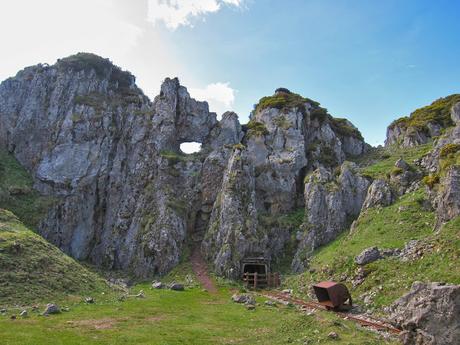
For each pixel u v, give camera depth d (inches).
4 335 1029.2
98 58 4180.6
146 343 1047.0
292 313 1488.7
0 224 2064.5
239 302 1849.2
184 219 3193.9
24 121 3690.9
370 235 2087.8
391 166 3019.2
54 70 3946.9
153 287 2305.6
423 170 2544.3
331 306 1485.0
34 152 3587.6
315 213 2829.7
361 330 1154.7
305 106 3917.3
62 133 3582.7
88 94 3897.6
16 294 1477.6
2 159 3506.4
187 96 4119.1
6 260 1635.1
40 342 994.1
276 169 3430.1
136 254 3083.2
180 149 4040.4
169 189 3373.5
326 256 2281.0
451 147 2144.4
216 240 2896.2
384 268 1658.5
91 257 3361.2
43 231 3110.2
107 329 1182.3
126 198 3518.7
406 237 1878.7
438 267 1429.6
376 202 2402.8
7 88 3858.3
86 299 1609.3
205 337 1149.1
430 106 3882.9
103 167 3597.4
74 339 1045.8
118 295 1843.0
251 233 2807.6
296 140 3602.4
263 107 4020.7
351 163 3102.9
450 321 890.7
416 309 962.7
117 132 3777.1
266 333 1198.9
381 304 1428.4
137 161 3646.7
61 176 3422.7
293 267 2652.6
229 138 3902.6
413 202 2159.2
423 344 911.7
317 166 3531.0
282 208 3316.9
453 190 1733.5
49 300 1519.4
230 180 3093.0
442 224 1727.4
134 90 4269.2
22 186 3282.5
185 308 1642.5
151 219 3179.1
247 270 2731.3
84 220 3398.1
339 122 4362.7
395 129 4037.9
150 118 3831.2
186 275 2679.6
